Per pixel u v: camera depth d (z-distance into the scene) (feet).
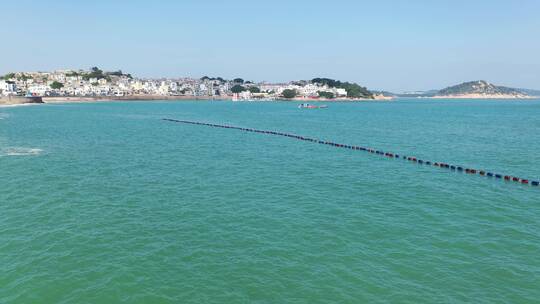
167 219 91.61
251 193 114.73
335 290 61.62
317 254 73.82
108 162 160.86
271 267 68.74
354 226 88.22
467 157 184.85
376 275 66.23
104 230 84.28
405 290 61.77
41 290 60.85
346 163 165.89
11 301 57.98
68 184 122.52
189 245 77.30
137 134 270.46
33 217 91.56
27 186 118.73
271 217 93.56
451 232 85.30
